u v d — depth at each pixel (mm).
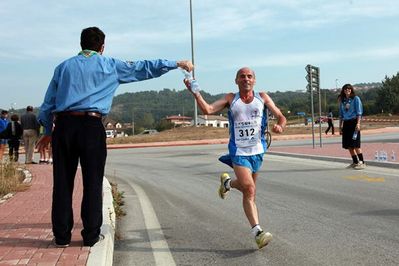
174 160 16672
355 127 11961
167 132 36906
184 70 5273
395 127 39000
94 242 4953
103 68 4914
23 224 6039
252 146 5402
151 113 133500
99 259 4488
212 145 25953
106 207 6910
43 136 5188
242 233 6086
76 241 5145
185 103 138250
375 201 7871
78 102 4789
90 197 4891
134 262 5043
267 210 7402
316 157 15070
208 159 16594
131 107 141375
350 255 5023
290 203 7930
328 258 4953
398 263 4730
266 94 5570
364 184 9680
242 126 5395
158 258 5156
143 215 7348
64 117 4840
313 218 6770
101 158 4918
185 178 11664
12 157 11734
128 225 6703
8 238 5305
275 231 6102
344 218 6711
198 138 31891
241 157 5387
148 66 5090
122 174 12984
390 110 86438
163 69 5152
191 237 5977
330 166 13102
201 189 9805
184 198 8781
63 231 4871
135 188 10250
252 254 5184
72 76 4824
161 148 24719
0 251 4777
